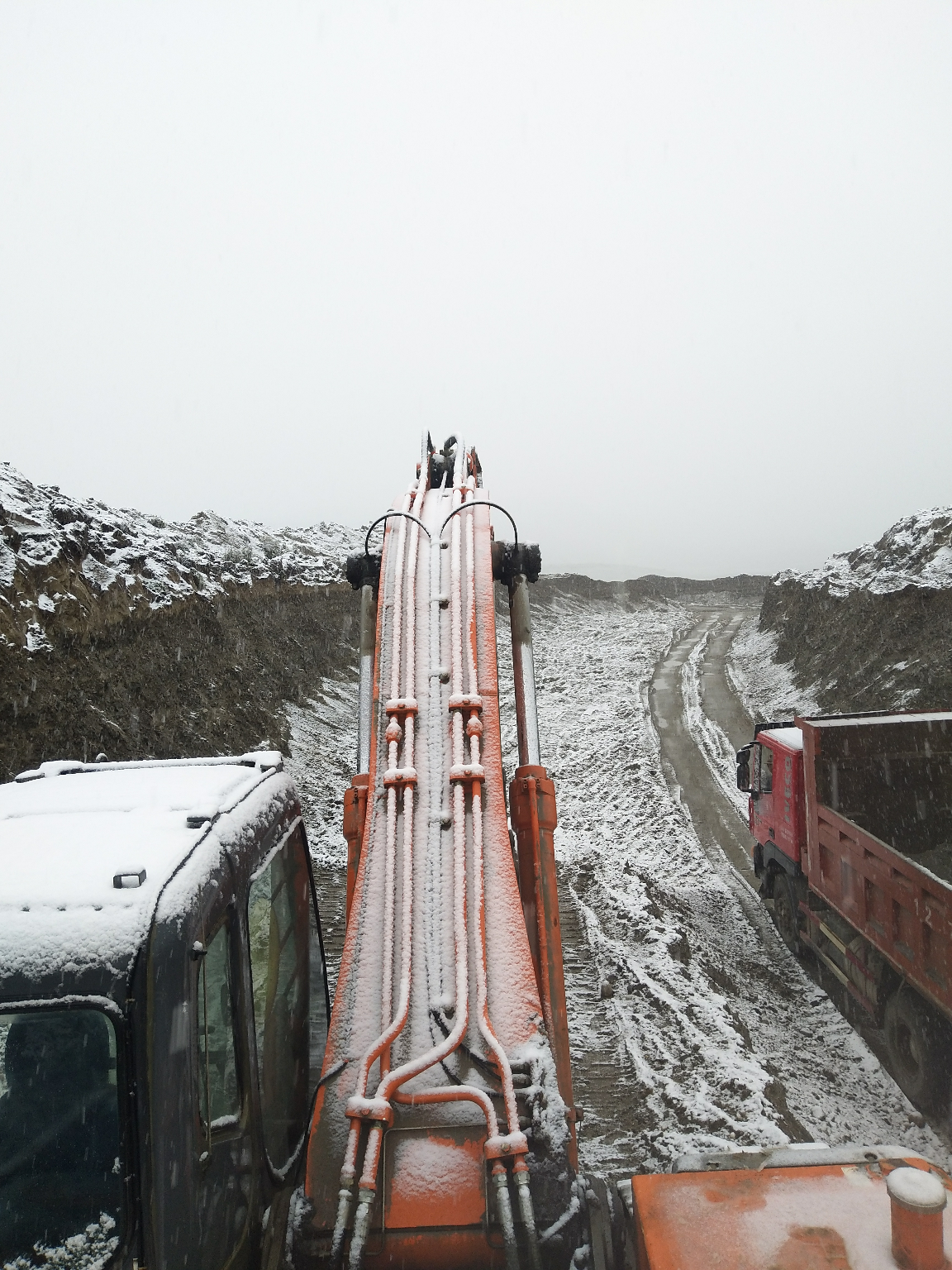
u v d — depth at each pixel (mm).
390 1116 2686
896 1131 6531
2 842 2672
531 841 3922
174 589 16203
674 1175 2871
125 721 11844
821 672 24812
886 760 8906
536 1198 2623
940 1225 2314
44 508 13969
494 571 4797
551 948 3691
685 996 7902
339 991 3160
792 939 9805
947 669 18766
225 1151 2572
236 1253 2604
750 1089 6305
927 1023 6488
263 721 16406
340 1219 2508
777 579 39312
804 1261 2432
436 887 3271
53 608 11648
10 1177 2211
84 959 2230
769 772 10273
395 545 4434
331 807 14898
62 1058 2238
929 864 8562
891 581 24641
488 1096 2771
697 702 25156
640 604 57125
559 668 31797
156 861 2512
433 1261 2578
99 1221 2186
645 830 14922
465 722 3670
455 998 2975
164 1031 2254
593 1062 7102
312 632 23938
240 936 2824
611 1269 2869
